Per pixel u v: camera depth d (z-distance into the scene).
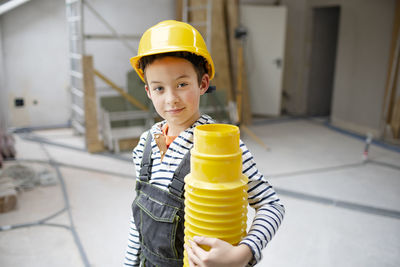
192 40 0.68
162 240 0.76
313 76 6.73
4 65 5.16
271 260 2.14
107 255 2.17
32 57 5.29
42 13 5.21
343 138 5.13
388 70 4.87
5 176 3.10
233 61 5.86
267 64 6.44
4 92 5.22
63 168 3.73
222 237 0.58
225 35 5.82
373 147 4.67
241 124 5.31
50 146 4.61
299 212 2.75
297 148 4.57
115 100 4.41
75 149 4.45
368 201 2.97
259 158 4.11
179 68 0.67
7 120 5.34
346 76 5.62
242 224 0.60
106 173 3.60
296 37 6.73
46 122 5.61
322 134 5.36
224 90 5.00
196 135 0.59
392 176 3.59
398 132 4.96
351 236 2.42
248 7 6.22
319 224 2.57
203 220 0.58
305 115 6.80
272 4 6.86
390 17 4.80
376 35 5.02
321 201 2.94
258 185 0.71
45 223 2.54
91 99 4.21
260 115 6.78
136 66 0.81
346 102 5.66
